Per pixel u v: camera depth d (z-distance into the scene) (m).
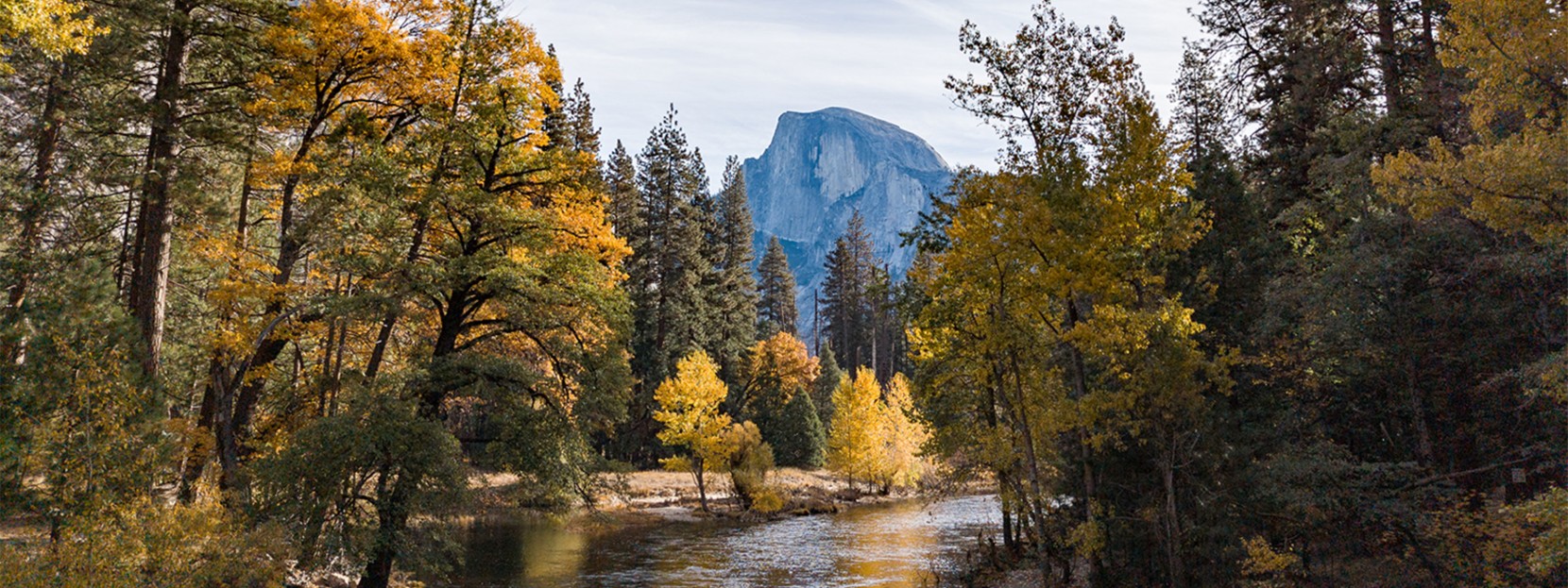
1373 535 16.06
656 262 58.81
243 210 20.19
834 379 77.31
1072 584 20.30
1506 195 12.02
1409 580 15.52
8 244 16.52
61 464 12.06
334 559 17.28
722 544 34.31
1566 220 12.03
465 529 35.59
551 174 21.55
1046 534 19.27
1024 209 17.09
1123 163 16.75
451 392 20.64
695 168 69.81
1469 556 14.61
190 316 24.47
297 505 16.44
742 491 46.91
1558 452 15.39
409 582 21.31
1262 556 14.88
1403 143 18.66
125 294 21.17
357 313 18.94
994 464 20.03
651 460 58.69
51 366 12.37
